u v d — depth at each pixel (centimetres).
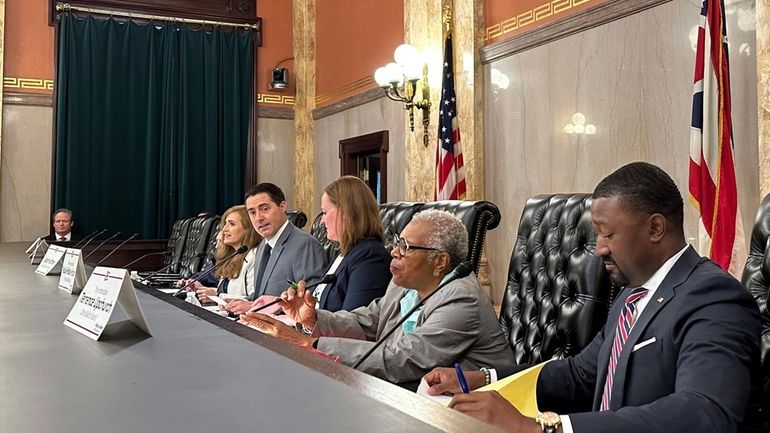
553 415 114
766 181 299
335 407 64
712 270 129
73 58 727
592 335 178
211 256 507
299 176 801
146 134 752
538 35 453
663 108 367
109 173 739
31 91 721
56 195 719
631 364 131
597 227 138
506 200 491
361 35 694
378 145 655
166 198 756
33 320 127
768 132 298
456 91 530
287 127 813
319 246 327
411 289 219
